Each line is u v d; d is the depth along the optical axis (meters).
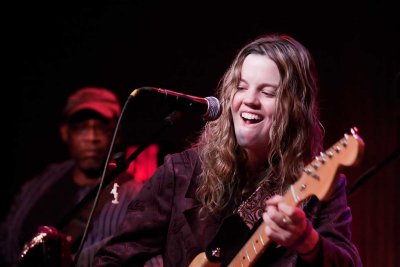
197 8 5.50
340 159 2.02
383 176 4.86
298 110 2.42
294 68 2.44
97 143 4.40
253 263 2.28
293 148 2.42
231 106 2.49
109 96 4.57
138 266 2.59
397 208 4.84
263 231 2.24
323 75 5.07
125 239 2.60
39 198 4.45
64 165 4.56
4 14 5.84
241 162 2.52
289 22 5.21
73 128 4.45
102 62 5.73
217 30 5.43
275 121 2.40
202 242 2.47
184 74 5.51
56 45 5.84
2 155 5.85
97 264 2.58
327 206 2.35
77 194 4.41
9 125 5.87
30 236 4.41
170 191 2.58
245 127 2.43
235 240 2.40
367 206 4.89
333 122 5.00
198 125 5.16
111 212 3.86
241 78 2.46
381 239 4.86
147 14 5.64
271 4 5.28
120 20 5.71
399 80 3.82
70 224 3.93
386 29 4.92
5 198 5.80
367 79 4.94
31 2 5.84
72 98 4.57
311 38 5.14
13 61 5.86
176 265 2.50
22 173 5.83
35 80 5.86
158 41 5.60
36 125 5.86
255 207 2.43
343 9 5.06
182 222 2.52
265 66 2.42
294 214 1.96
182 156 2.65
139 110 5.43
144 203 2.61
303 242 2.02
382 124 4.87
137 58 5.65
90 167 4.41
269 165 2.46
